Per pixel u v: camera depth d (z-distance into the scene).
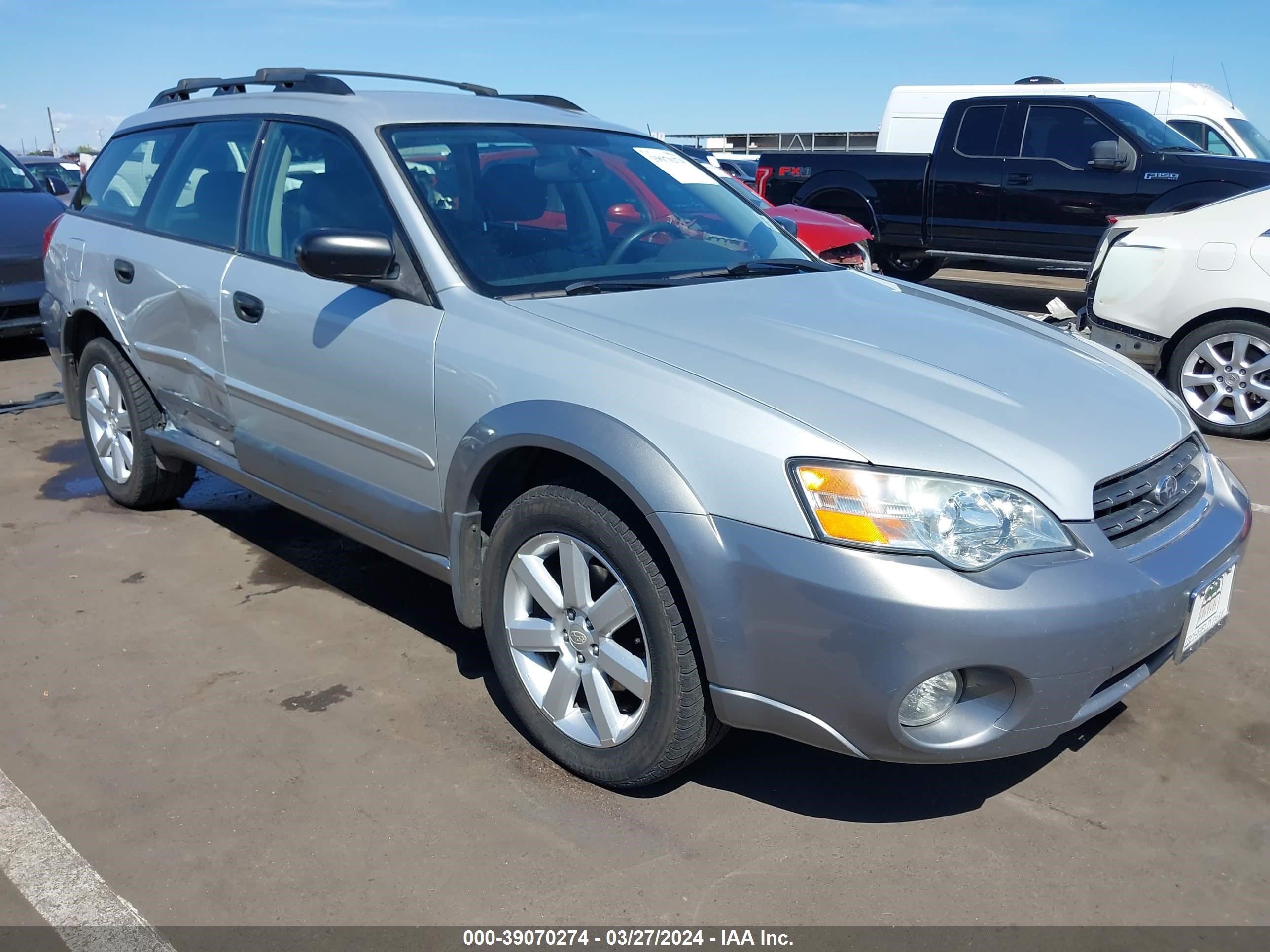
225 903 2.23
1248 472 5.30
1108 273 6.32
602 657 2.54
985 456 2.23
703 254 3.43
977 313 3.25
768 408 2.29
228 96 4.00
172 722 2.92
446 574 2.96
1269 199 5.84
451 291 2.88
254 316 3.40
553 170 3.40
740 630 2.24
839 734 2.22
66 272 4.55
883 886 2.31
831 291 3.22
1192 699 3.10
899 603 2.08
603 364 2.50
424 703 3.04
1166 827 2.52
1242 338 5.84
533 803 2.58
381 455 3.05
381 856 2.38
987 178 10.49
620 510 2.42
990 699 2.21
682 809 2.57
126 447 4.48
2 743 2.82
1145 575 2.27
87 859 2.37
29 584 3.83
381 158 3.15
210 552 4.15
